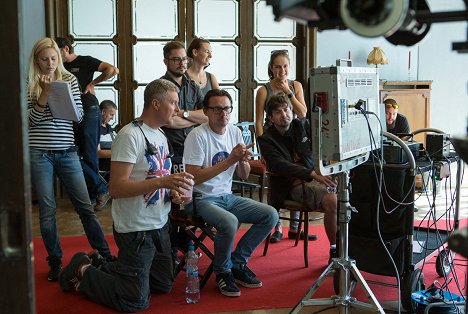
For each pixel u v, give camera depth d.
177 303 3.34
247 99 6.79
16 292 1.14
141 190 3.04
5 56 1.11
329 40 6.86
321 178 3.65
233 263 3.59
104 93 6.51
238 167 3.78
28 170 1.15
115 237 3.20
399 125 5.25
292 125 4.00
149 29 6.53
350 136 2.72
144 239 3.14
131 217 3.13
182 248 3.68
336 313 3.18
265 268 3.97
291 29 6.80
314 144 2.65
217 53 6.68
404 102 6.79
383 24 1.23
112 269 3.34
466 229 1.04
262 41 6.76
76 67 5.01
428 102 6.82
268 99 4.34
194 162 3.50
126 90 6.55
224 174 3.66
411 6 1.34
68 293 3.48
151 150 3.12
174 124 3.97
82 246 4.50
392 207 3.15
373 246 3.23
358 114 2.81
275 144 3.96
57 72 3.61
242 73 6.75
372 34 1.24
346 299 2.86
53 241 3.66
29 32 6.22
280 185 4.10
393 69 7.09
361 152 2.87
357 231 3.27
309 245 4.52
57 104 3.46
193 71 4.41
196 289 3.40
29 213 1.14
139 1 6.48
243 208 3.60
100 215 5.60
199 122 4.07
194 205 3.50
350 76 2.72
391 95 6.76
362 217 3.22
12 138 1.12
